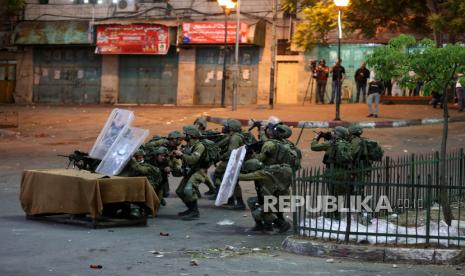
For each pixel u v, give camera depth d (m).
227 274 8.46
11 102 44.22
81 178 11.76
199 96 40.34
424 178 12.93
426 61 10.55
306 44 30.42
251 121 14.44
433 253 9.11
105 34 41.16
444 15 27.45
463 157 13.80
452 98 32.19
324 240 9.77
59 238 10.73
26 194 12.48
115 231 11.52
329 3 29.73
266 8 38.31
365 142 11.80
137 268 8.73
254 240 10.92
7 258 9.19
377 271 8.68
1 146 24.30
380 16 30.05
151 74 41.38
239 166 11.20
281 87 38.44
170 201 15.02
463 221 10.97
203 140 13.04
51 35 42.03
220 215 13.35
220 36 38.44
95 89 42.75
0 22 43.59
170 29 40.00
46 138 26.25
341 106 32.69
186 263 9.07
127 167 12.73
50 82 43.62
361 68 34.56
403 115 28.02
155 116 32.34
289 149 11.55
